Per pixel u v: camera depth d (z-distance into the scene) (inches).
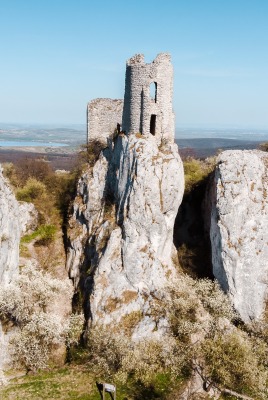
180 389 1227.9
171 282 1533.0
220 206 1568.7
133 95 1647.4
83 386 1252.5
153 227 1576.0
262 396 1076.5
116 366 1296.8
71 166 3127.5
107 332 1400.1
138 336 1419.8
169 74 1663.4
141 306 1505.9
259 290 1536.7
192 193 1958.7
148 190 1577.3
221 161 1627.7
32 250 1931.6
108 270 1565.0
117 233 1596.9
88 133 2107.5
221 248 1552.7
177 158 1648.6
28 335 1288.1
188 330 1279.5
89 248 1729.8
